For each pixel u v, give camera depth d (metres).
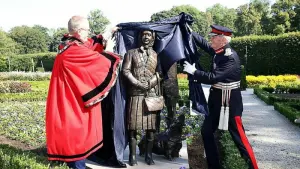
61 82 4.30
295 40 28.17
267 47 29.23
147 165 5.07
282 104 12.55
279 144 7.86
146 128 4.92
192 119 8.65
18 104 14.38
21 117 10.46
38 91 19.97
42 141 7.48
